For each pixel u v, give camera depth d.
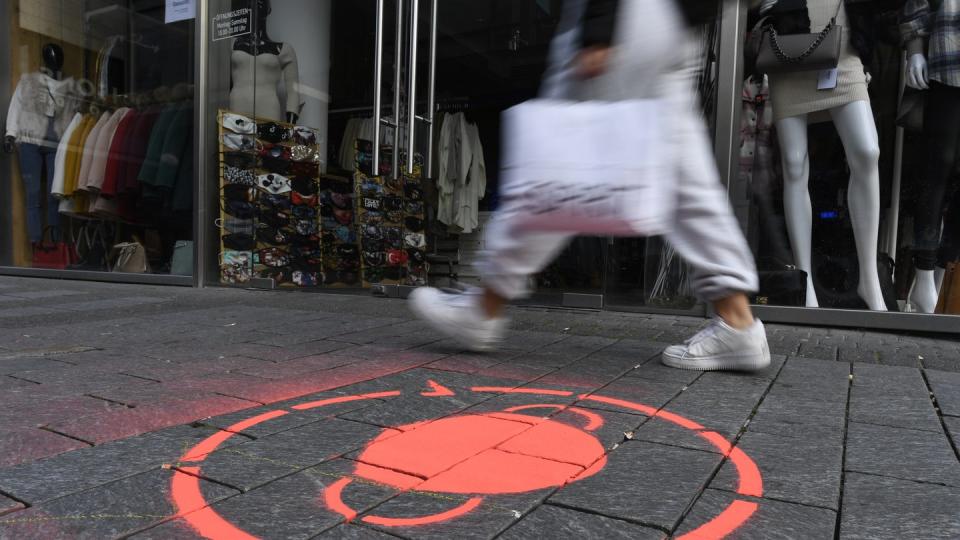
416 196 5.78
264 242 5.77
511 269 2.41
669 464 1.45
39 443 1.54
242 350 2.78
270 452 1.50
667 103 2.21
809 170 3.67
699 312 3.92
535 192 2.21
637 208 2.13
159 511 1.18
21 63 6.58
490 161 5.99
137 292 5.21
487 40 5.45
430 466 1.42
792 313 3.63
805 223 3.69
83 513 1.17
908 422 1.80
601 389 2.14
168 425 1.70
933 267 3.43
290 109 5.88
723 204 2.35
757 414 1.87
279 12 5.77
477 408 1.89
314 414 1.81
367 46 5.77
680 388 2.16
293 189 5.91
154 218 5.92
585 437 1.63
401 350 2.80
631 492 1.29
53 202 6.49
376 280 5.86
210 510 1.18
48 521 1.13
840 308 3.58
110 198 6.16
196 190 5.55
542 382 2.23
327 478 1.34
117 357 2.62
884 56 3.46
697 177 2.31
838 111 3.58
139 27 5.89
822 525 1.16
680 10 2.35
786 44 3.58
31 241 6.62
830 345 3.04
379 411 1.85
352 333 3.24
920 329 3.33
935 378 2.34
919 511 1.22
